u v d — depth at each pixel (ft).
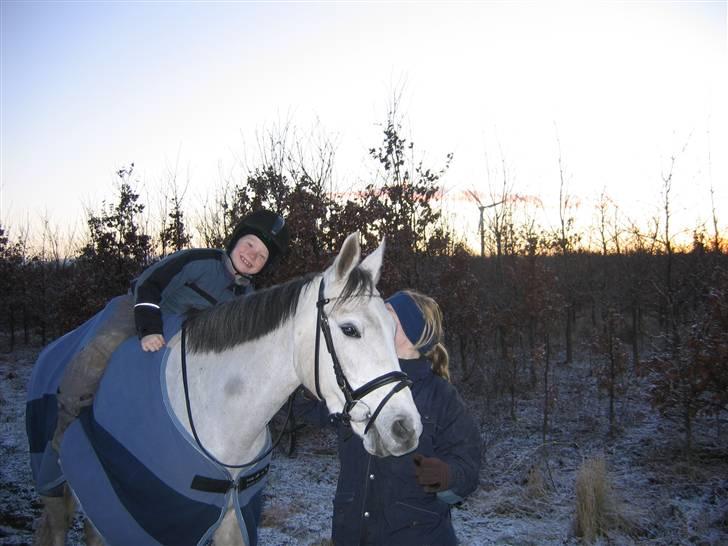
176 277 9.27
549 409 28.86
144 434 8.13
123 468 8.00
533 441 25.39
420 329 8.19
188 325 9.04
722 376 20.06
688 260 37.29
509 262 44.86
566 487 19.24
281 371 8.23
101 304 33.50
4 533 14.32
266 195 28.22
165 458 8.00
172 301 9.73
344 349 7.56
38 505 16.61
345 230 24.93
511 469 21.25
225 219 33.12
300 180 26.81
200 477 8.05
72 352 9.93
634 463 21.94
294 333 8.14
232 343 8.46
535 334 38.78
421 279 30.58
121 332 9.20
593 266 54.75
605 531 15.05
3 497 17.17
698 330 20.99
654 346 35.63
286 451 25.00
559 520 16.47
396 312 8.30
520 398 33.19
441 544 7.95
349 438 8.39
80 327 10.85
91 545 10.12
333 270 8.11
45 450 9.44
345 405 7.48
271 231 9.78
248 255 9.72
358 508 8.05
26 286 58.44
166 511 7.91
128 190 35.47
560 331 50.44
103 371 9.04
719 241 35.94
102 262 34.78
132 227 35.63
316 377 7.86
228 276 9.89
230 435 8.31
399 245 27.25
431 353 8.89
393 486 7.91
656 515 16.12
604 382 28.71
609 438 25.62
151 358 8.73
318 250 25.35
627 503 16.76
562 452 23.80
